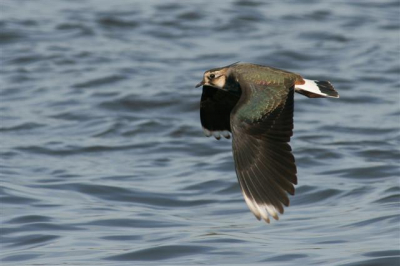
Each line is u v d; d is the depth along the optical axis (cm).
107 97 2011
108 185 1438
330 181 1460
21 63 2284
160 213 1310
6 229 1213
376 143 1706
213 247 1124
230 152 1652
